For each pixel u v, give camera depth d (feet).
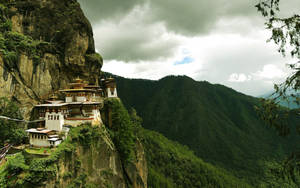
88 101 154.30
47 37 158.92
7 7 146.20
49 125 127.85
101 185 123.85
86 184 115.24
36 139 119.65
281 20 34.35
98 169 125.29
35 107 145.07
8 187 91.15
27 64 142.82
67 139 116.88
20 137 125.80
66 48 163.53
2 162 106.83
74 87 156.76
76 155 115.44
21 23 151.53
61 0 167.22
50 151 108.37
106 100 167.84
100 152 129.08
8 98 131.64
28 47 144.15
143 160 173.68
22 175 92.79
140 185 158.81
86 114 142.10
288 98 32.19
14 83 135.74
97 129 134.72
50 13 160.97
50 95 155.02
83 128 126.31
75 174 111.55
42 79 151.23
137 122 232.73
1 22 138.92
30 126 139.85
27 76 142.72
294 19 33.32
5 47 131.64
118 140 149.89
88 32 180.34
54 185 96.58
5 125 123.75
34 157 104.73
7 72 131.64
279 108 32.83
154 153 331.57
